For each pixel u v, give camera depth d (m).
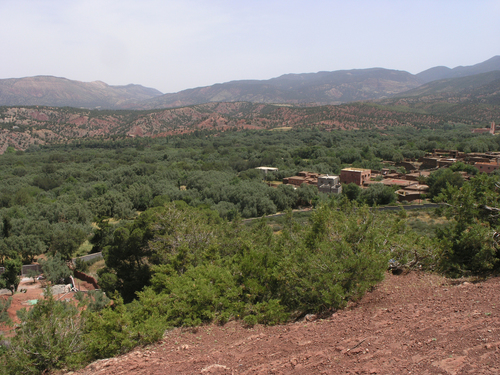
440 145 95.69
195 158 106.69
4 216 37.06
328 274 9.33
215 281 11.51
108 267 25.75
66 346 8.83
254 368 6.41
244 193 56.62
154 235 22.67
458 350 5.57
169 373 6.75
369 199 52.81
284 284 10.77
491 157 72.00
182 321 10.06
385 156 93.06
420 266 12.33
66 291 26.86
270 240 19.84
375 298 9.45
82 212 45.22
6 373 8.34
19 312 12.79
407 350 5.93
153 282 13.80
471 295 8.23
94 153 115.75
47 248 36.47
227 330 9.09
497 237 11.92
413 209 46.47
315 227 12.84
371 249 10.38
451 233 13.61
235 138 152.50
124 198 55.97
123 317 8.89
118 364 7.59
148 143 155.38
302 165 86.31
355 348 6.36
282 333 8.12
